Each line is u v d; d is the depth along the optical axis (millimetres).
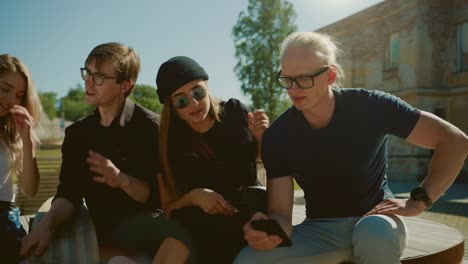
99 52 2719
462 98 16578
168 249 2320
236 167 2752
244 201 2635
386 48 18719
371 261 2117
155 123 2840
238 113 2830
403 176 17266
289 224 2408
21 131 2629
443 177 2303
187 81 2553
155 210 2781
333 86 2574
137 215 2746
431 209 8883
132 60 2840
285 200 2504
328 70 2340
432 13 16938
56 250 2359
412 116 2359
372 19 19078
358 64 20141
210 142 2734
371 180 2451
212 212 2477
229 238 2461
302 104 2355
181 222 2406
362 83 19922
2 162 2701
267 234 2170
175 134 2717
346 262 2459
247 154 2795
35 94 2902
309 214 2627
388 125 2400
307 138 2443
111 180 2465
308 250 2377
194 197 2506
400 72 17797
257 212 2355
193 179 2742
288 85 2367
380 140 2426
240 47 31516
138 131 2822
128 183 2539
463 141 2312
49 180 6824
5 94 2752
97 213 2805
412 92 16984
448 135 2318
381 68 18859
